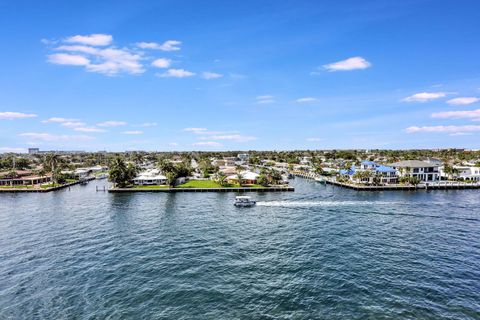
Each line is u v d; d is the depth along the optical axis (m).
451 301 35.44
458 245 55.25
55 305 35.22
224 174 156.25
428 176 151.12
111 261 47.94
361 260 47.94
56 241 58.19
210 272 43.59
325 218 77.38
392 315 32.62
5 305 35.31
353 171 170.38
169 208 91.31
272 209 89.38
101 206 95.19
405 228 67.12
